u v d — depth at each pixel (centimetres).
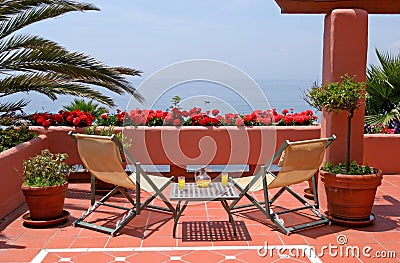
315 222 428
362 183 410
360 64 450
